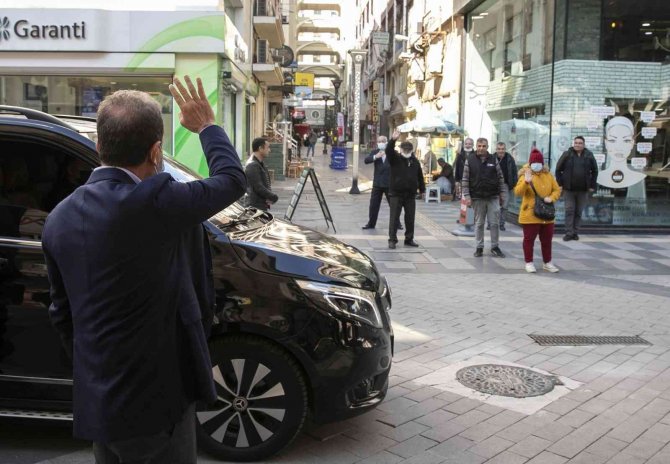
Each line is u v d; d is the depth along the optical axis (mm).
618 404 4805
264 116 30734
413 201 11516
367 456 3908
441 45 25578
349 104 74562
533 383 5188
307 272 3748
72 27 13117
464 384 5141
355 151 21328
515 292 8336
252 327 3562
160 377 2107
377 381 3938
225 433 3715
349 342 3678
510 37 17203
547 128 14305
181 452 2242
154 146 2189
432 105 27500
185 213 2082
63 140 3658
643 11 13789
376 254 10867
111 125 2117
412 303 7703
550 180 9555
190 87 2342
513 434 4266
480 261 10430
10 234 3615
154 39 13344
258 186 8930
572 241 12602
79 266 2051
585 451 4039
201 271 2359
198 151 13711
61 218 2096
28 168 3658
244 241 3764
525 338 6398
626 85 13906
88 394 2061
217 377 3674
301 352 3602
